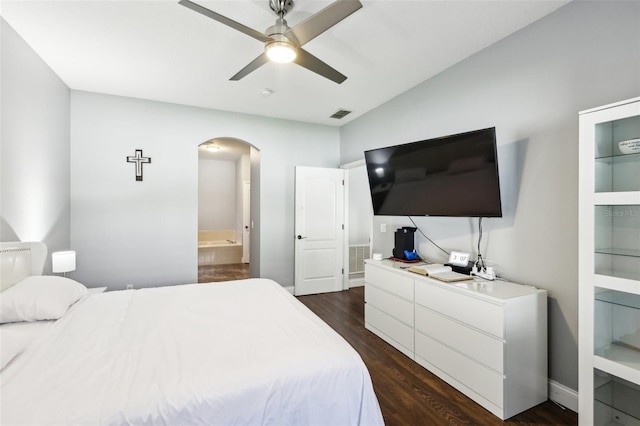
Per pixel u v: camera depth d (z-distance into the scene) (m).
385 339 2.94
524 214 2.24
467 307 2.09
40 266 2.32
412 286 2.59
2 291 1.99
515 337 1.90
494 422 1.85
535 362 2.00
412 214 2.93
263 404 1.17
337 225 4.77
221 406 1.12
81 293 2.18
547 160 2.09
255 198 4.70
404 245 3.14
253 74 3.04
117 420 0.99
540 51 2.13
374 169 3.23
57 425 0.93
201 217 7.68
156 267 3.84
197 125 4.02
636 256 1.62
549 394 2.08
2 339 1.31
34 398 1.04
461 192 2.47
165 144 3.87
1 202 2.14
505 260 2.37
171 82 3.25
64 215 3.28
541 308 2.02
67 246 3.37
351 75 3.03
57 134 3.08
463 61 2.72
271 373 1.24
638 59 1.68
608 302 1.66
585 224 1.67
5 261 2.03
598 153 1.65
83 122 3.49
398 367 2.49
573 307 1.96
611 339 1.67
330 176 4.71
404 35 2.35
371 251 4.21
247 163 7.07
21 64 2.39
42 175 2.76
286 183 4.57
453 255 2.72
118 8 2.04
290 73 3.02
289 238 4.60
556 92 2.04
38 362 1.29
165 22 2.20
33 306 1.79
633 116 1.49
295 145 4.62
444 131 2.92
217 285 2.56
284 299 2.19
